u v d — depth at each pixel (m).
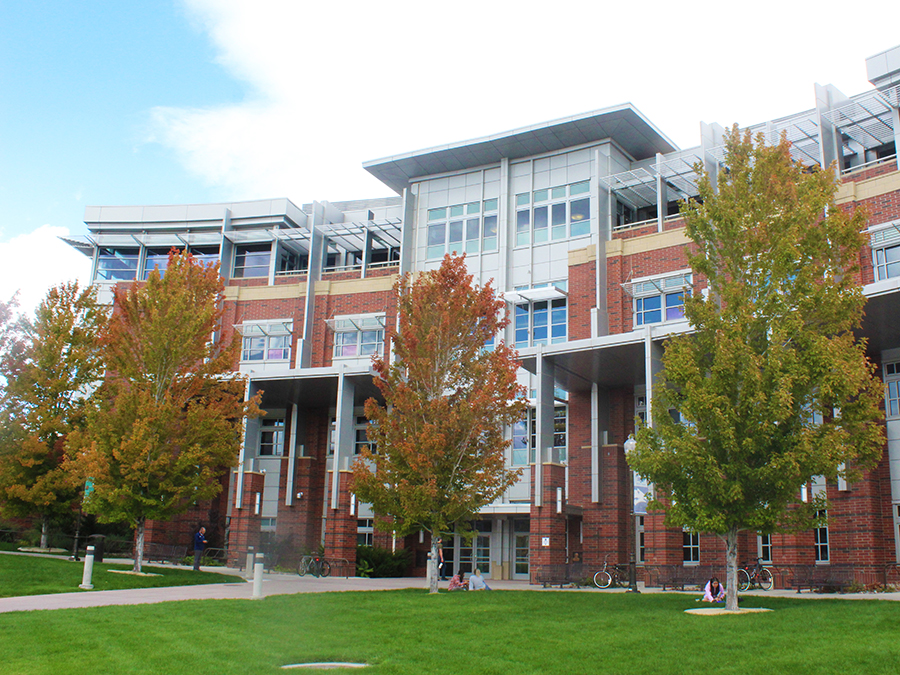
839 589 22.77
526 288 36.31
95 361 31.77
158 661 10.55
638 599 19.38
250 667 10.31
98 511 24.89
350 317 39.84
